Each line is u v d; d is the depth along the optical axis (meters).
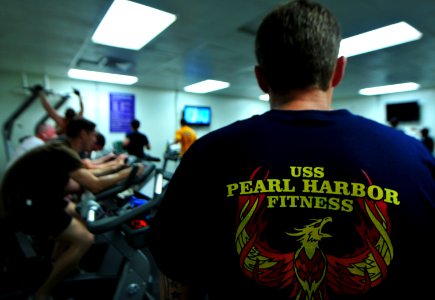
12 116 3.61
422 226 0.46
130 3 2.46
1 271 1.92
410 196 0.46
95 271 2.24
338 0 2.35
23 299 1.70
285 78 0.55
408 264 0.45
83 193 2.29
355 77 5.07
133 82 5.80
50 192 1.74
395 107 6.70
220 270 0.49
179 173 0.56
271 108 0.59
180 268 0.55
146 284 1.60
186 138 5.22
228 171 0.51
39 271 1.91
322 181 0.47
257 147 0.50
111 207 2.10
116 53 3.82
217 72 4.86
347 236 0.46
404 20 2.72
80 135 2.04
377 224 0.45
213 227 0.51
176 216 0.54
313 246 0.46
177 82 5.77
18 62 4.27
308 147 0.49
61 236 1.74
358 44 3.41
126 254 1.56
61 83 5.34
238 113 7.77
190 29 3.00
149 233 0.58
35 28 2.97
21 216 1.74
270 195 0.48
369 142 0.49
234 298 0.48
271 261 0.47
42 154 1.75
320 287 0.45
